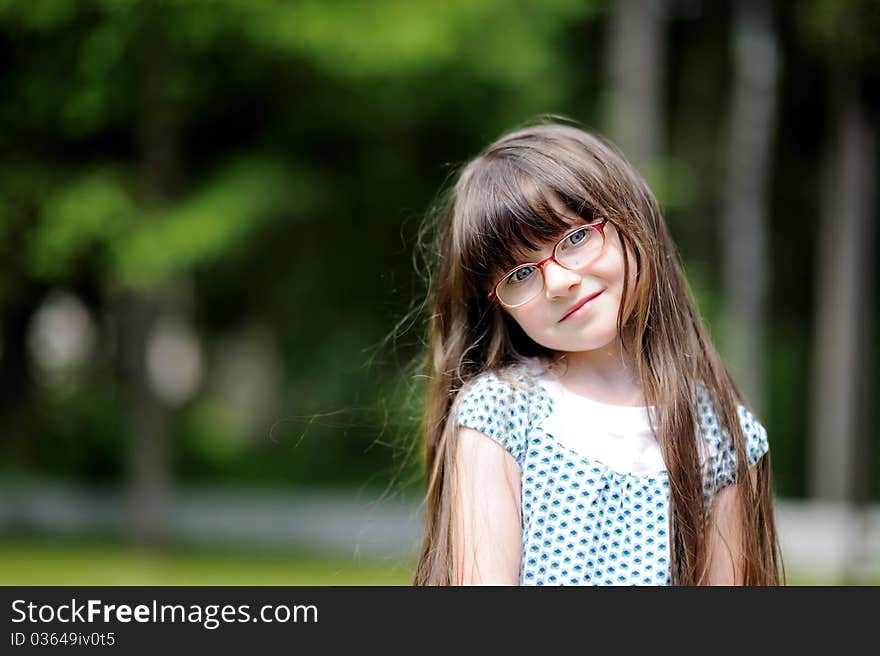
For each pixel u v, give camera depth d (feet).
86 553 52.60
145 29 45.34
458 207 10.97
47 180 49.96
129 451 57.36
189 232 46.98
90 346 76.54
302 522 58.85
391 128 53.42
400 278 58.65
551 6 51.67
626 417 10.52
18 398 70.74
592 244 10.21
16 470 68.90
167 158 50.31
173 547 56.08
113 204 47.73
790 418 76.64
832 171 61.82
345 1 45.50
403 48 45.34
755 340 61.52
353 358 73.10
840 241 54.54
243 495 66.08
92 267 53.16
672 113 72.90
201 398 83.15
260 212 50.11
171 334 74.23
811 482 74.18
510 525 10.23
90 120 49.06
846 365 54.70
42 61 48.14
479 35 49.11
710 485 10.53
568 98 60.44
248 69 49.88
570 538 10.11
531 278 10.29
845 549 46.98
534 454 10.32
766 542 10.98
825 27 46.42
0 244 51.83
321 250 62.28
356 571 47.37
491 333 11.32
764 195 68.80
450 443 10.48
